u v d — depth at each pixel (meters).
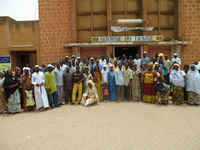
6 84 6.62
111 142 4.05
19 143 4.14
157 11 12.41
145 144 3.93
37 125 5.29
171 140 4.10
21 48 12.47
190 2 12.02
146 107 6.95
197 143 3.93
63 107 7.33
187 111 6.34
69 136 4.43
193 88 7.11
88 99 7.41
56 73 7.73
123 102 7.90
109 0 11.97
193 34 12.12
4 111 6.88
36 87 6.87
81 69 9.09
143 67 8.38
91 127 4.98
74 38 12.02
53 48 12.25
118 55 13.98
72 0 11.89
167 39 12.36
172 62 9.12
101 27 12.41
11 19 12.73
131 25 12.33
